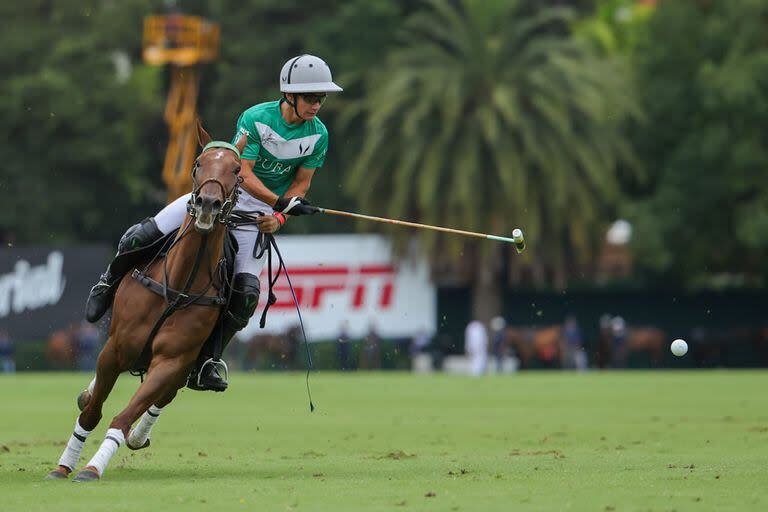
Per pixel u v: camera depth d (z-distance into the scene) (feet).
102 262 224.33
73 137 287.07
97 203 298.35
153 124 316.60
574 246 271.69
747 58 250.57
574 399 130.11
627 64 278.67
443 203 254.06
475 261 257.75
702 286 282.56
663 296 278.87
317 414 108.58
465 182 245.24
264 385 164.66
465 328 272.92
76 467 64.34
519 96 249.75
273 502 47.93
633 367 267.18
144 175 318.24
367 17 283.38
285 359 235.20
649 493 50.26
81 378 187.73
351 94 282.36
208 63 298.76
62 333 223.51
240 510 45.73
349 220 284.20
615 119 251.80
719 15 257.75
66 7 296.71
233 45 291.79
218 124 290.76
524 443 78.95
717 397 131.75
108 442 55.11
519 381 174.50
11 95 281.54
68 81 283.79
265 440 81.92
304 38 291.58
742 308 277.64
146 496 49.80
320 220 283.38
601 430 89.04
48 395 140.26
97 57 292.20
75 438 58.39
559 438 82.48
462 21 259.60
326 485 53.98
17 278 223.51
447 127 240.73
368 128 260.42
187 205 55.67
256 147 60.03
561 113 242.17
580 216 255.09
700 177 257.55
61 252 224.74
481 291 258.78
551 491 51.03
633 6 328.90
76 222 298.15
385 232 251.80
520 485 53.36
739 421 96.78
